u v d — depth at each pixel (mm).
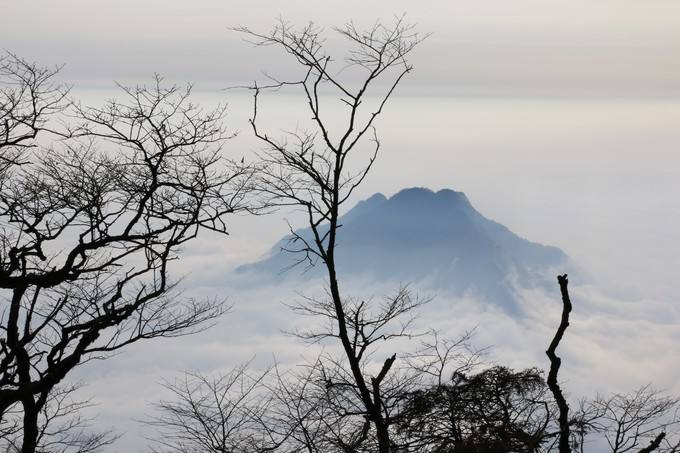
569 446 23547
